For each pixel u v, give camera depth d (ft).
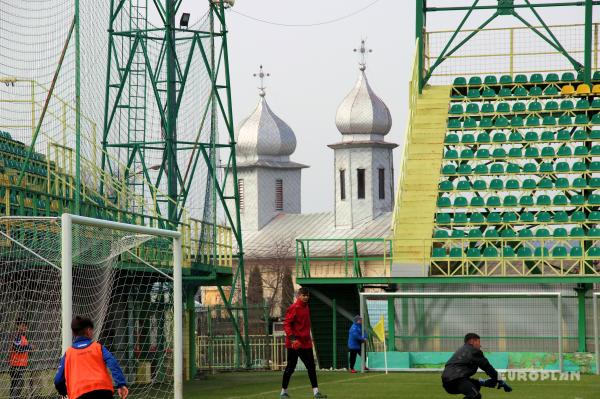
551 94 205.05
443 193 188.14
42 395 100.94
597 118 198.39
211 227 160.86
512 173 190.90
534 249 173.58
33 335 102.89
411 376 141.79
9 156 132.67
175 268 101.71
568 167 192.13
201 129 170.30
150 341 125.39
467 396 83.76
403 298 164.35
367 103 579.89
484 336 161.38
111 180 146.00
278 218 595.47
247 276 535.60
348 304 176.24
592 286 162.71
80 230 103.65
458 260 170.50
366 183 566.36
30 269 104.58
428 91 211.41
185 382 141.38
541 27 209.15
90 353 69.87
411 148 197.67
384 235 540.52
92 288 107.45
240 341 178.81
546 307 161.27
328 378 139.64
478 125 200.54
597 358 147.43
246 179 606.96
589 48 205.16
